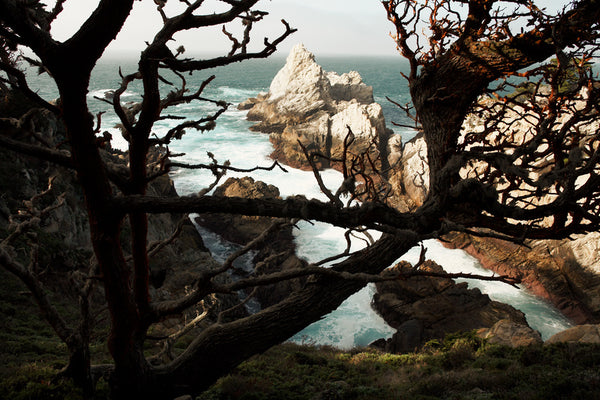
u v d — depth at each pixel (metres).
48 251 19.12
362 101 95.81
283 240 38.84
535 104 4.58
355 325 28.84
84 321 5.85
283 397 8.31
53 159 3.54
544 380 8.03
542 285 32.31
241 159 63.06
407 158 45.94
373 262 4.85
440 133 4.76
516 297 32.00
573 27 4.05
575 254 30.70
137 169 4.12
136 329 4.62
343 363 12.68
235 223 40.81
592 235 30.09
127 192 4.22
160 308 4.51
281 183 54.53
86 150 3.44
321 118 60.44
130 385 4.80
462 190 3.41
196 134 76.50
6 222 18.91
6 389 6.32
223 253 37.94
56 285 18.11
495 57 4.40
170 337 6.82
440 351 15.21
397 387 9.19
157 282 24.23
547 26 4.14
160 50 3.51
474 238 37.28
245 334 4.84
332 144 59.41
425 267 32.34
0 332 12.01
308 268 4.41
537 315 30.06
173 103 3.90
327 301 4.80
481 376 8.95
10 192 20.77
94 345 12.72
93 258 5.88
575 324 29.23
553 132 4.08
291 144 60.09
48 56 2.91
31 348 10.67
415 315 27.52
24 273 5.39
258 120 88.06
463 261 36.12
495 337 14.96
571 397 7.06
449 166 3.44
